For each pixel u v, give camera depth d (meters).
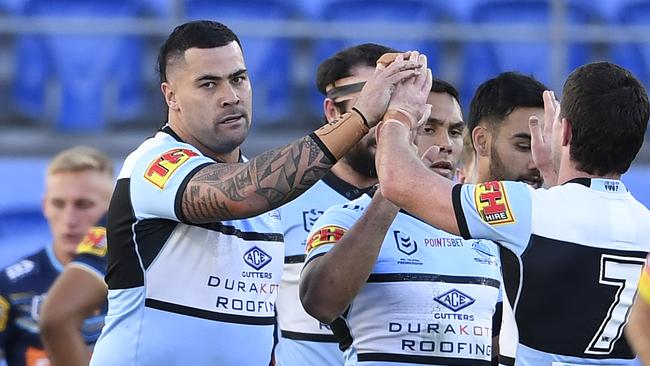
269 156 9.70
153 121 28.11
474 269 10.77
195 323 10.15
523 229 8.96
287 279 12.86
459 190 9.09
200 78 10.36
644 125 9.25
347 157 12.97
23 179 24.62
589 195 9.17
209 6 29.91
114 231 10.29
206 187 9.69
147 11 30.64
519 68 28.75
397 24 30.17
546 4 29.91
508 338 9.38
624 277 9.16
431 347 10.45
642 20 29.94
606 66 9.28
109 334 10.35
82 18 30.47
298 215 13.05
